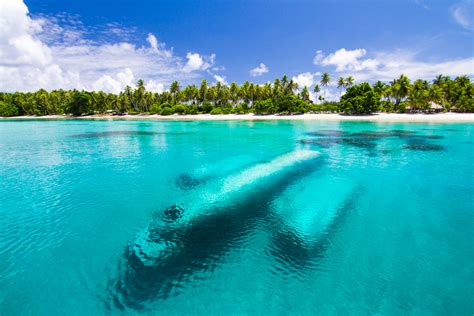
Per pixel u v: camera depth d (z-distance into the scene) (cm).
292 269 567
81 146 2289
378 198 978
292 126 4053
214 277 542
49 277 548
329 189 1079
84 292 505
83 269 575
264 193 1034
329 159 1672
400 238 693
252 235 709
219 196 1008
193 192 1063
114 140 2698
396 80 6131
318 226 761
